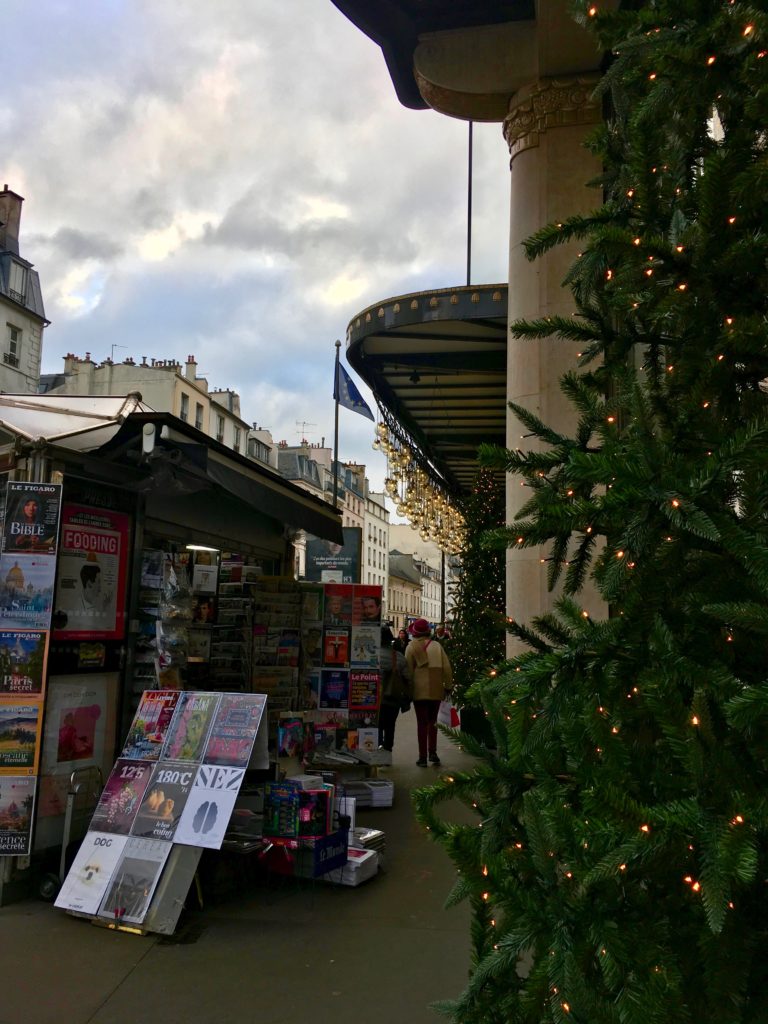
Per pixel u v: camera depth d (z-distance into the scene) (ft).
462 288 30.35
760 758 5.23
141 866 14.94
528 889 5.89
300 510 24.41
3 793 16.10
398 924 14.70
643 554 5.83
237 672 25.99
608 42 7.77
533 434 7.43
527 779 6.91
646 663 6.02
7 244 133.90
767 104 6.23
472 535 36.86
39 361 138.82
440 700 31.17
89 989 12.09
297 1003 11.63
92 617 17.81
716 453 5.66
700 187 6.25
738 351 6.59
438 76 26.20
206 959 13.17
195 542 24.14
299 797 16.65
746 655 6.30
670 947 5.31
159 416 17.80
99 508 18.20
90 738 17.63
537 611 22.98
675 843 4.82
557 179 24.52
